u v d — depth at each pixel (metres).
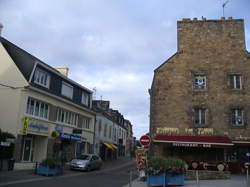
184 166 16.09
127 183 17.30
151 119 26.00
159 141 21.44
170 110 23.50
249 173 22.05
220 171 19.42
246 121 22.80
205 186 15.02
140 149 21.03
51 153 26.86
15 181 15.43
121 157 58.56
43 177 18.58
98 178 19.95
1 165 20.11
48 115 26.94
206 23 24.98
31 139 25.59
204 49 24.45
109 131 46.94
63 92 30.25
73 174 22.19
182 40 24.84
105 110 49.84
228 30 24.64
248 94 23.27
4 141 20.23
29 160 25.16
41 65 25.73
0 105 23.23
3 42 25.20
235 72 23.75
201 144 20.98
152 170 15.06
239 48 24.19
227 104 23.25
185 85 23.88
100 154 41.94
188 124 23.11
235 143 22.00
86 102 36.12
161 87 24.03
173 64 24.41
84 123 35.66
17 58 25.17
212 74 23.91
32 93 24.31
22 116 23.03
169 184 15.30
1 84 23.61
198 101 23.52
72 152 32.44
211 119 23.08
